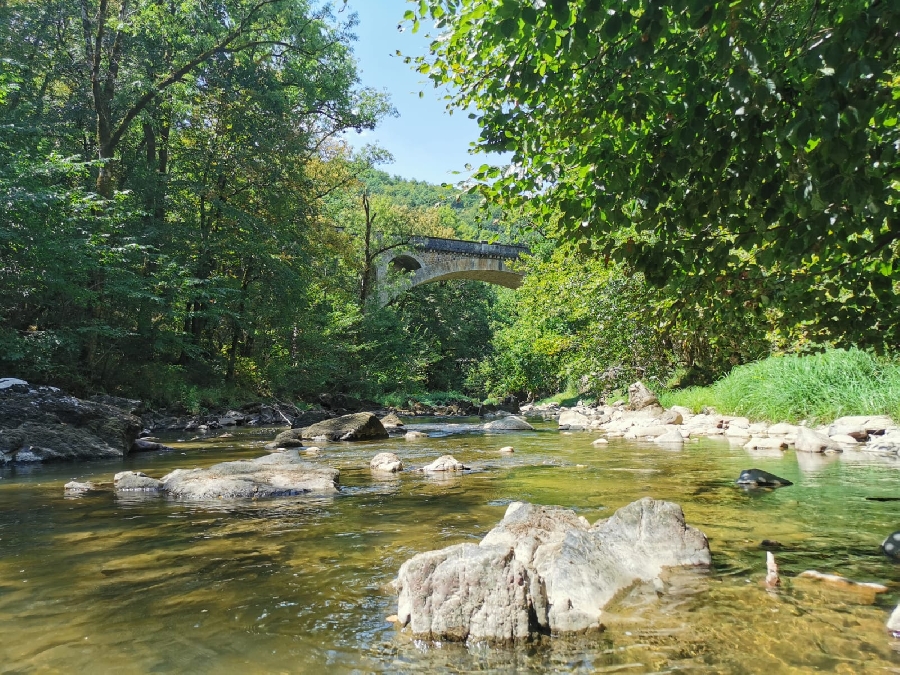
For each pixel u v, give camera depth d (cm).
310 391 2864
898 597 265
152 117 2102
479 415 2792
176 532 418
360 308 3422
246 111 2234
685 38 271
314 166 3108
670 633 232
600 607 254
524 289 2306
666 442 1023
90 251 1476
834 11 241
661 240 343
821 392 1095
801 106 243
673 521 336
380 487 604
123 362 1886
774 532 383
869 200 255
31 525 445
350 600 279
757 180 275
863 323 374
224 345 2675
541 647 223
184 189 2127
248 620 255
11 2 1823
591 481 612
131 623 252
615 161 306
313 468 655
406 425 1728
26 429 921
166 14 1934
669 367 1845
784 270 370
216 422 1781
